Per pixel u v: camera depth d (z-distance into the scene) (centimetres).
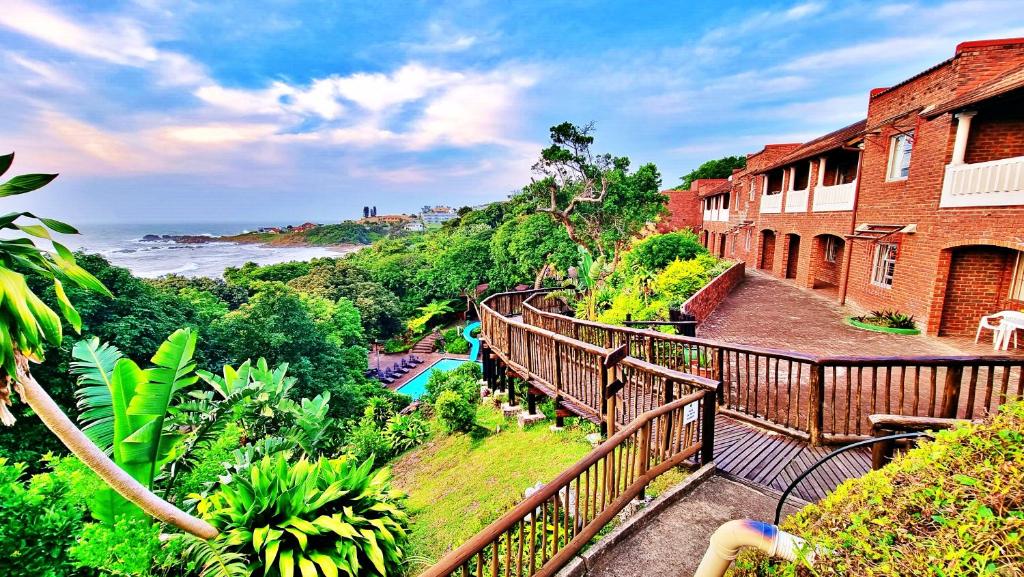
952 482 187
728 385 626
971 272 951
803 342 980
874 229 1192
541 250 3506
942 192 952
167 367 535
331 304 3534
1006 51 890
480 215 6812
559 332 965
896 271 1114
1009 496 164
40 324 324
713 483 462
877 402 637
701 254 1970
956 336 972
